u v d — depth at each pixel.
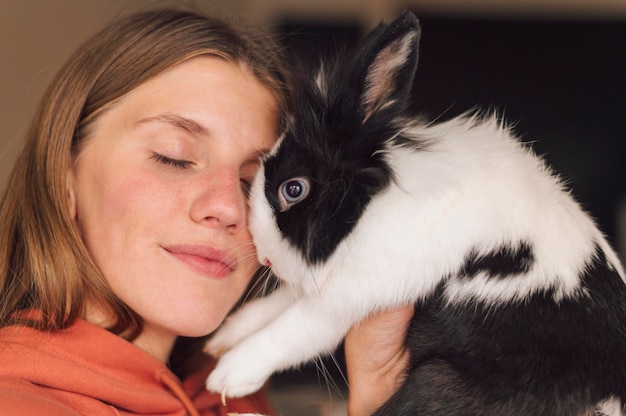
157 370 0.57
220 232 0.58
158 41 0.59
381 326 0.61
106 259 0.57
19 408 0.47
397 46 0.59
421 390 0.59
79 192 0.58
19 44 1.00
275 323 0.62
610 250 0.63
